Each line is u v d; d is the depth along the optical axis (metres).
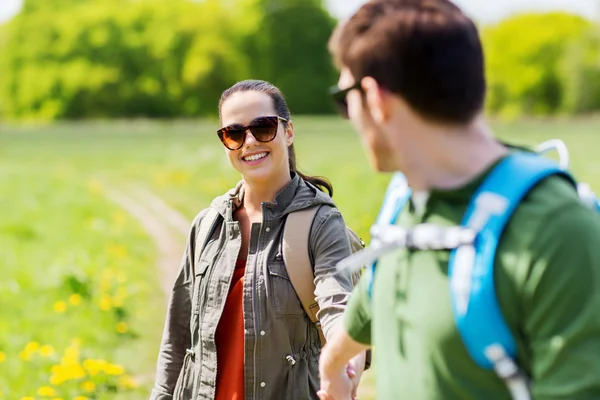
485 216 1.42
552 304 1.36
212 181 19.52
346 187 14.55
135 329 6.54
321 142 40.28
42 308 6.79
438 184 1.52
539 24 91.44
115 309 6.74
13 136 54.75
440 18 1.47
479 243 1.42
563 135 44.97
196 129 64.88
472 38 1.48
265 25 87.56
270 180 2.71
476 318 1.41
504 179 1.44
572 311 1.35
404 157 1.54
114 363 5.59
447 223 1.49
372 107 1.54
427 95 1.47
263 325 2.59
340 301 2.48
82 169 27.73
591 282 1.35
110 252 10.06
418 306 1.51
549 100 90.19
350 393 2.06
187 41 85.44
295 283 2.60
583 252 1.36
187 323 2.87
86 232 12.21
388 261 1.63
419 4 1.51
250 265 2.64
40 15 86.81
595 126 59.72
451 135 1.50
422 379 1.51
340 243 2.61
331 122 71.38
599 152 27.02
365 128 1.58
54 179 23.06
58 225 12.92
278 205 2.68
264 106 2.72
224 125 2.72
